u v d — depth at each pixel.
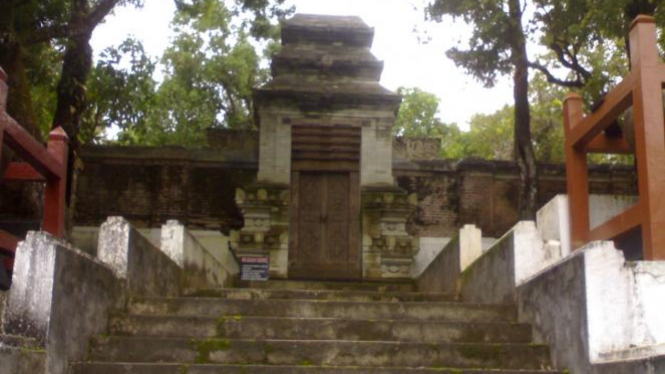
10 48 13.60
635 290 6.45
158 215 19.20
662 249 7.84
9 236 10.00
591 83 17.19
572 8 16.06
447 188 19.95
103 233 8.36
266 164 18.02
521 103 18.45
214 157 19.55
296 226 17.91
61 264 6.64
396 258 17.48
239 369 6.83
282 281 16.20
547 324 7.44
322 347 7.33
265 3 17.95
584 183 10.22
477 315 8.38
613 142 10.52
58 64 19.78
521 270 8.41
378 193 17.70
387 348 7.34
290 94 18.16
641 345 6.21
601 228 9.46
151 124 29.30
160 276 9.48
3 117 8.94
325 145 18.22
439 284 11.88
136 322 7.74
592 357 6.33
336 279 17.55
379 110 18.30
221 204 19.41
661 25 13.62
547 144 27.36
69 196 15.52
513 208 19.84
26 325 6.34
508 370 6.99
